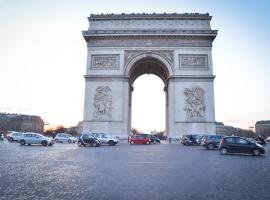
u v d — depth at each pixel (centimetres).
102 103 8731
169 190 1823
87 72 8956
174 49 8981
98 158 3875
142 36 9012
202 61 8906
